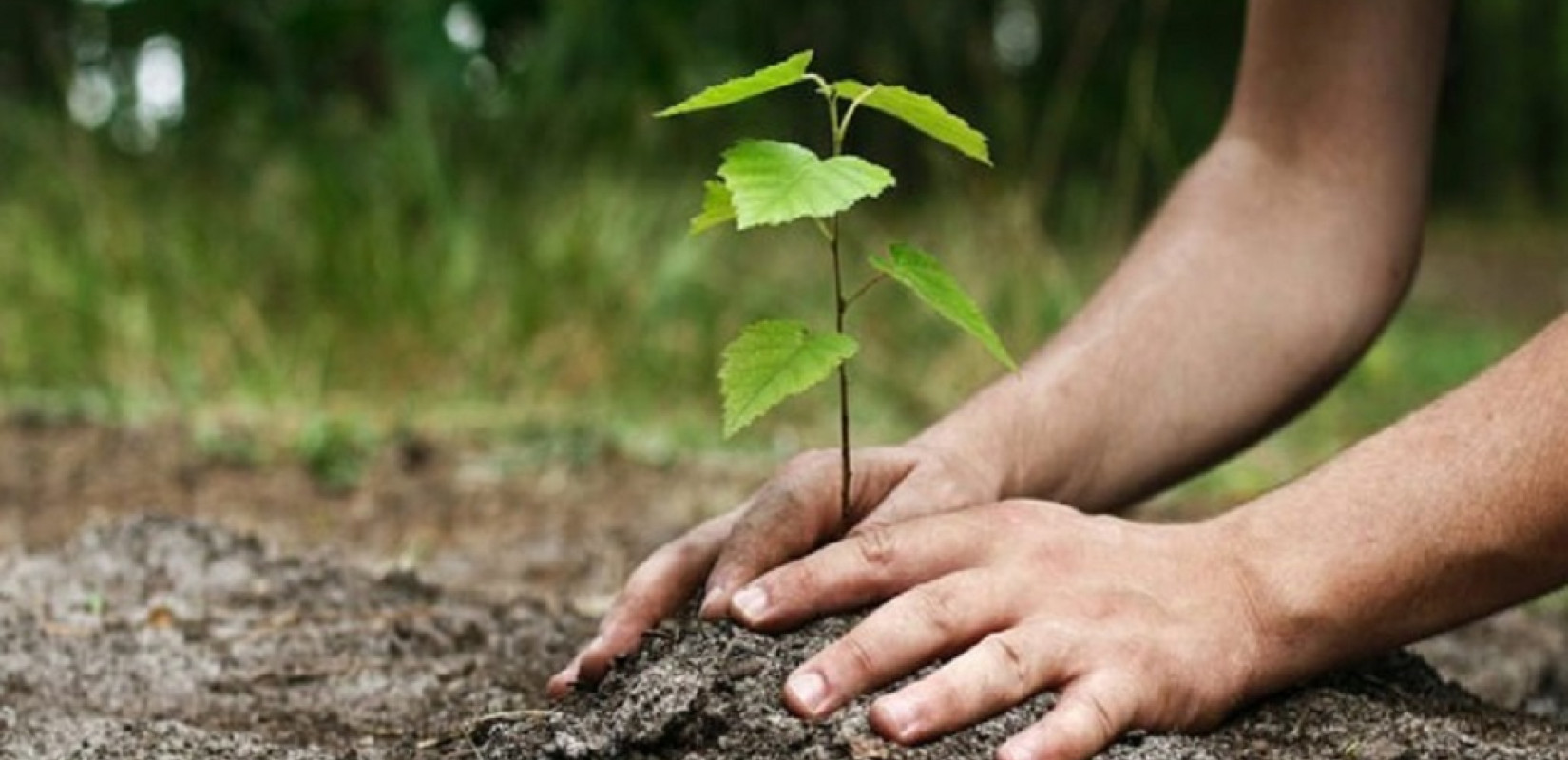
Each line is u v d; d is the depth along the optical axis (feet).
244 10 12.22
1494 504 4.36
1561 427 4.34
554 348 10.03
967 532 4.45
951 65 15.20
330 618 5.69
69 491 7.65
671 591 4.66
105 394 9.44
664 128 11.99
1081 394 4.85
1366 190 5.01
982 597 4.35
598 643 4.64
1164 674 4.32
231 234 10.77
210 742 4.88
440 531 7.28
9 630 5.53
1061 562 4.40
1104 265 12.30
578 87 12.30
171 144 11.95
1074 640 4.31
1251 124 5.10
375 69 12.69
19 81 13.61
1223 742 4.42
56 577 5.89
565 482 8.09
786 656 4.39
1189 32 20.59
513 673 5.37
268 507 7.55
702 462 8.60
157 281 10.38
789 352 4.27
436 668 5.40
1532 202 24.02
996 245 11.21
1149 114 12.38
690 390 10.15
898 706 4.23
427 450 8.47
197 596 5.83
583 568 6.80
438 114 11.75
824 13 14.89
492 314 10.16
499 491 7.89
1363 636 4.43
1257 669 4.40
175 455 8.23
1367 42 5.02
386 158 10.98
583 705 4.53
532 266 10.37
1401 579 4.39
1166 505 8.27
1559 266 19.83
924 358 10.60
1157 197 16.38
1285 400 4.96
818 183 4.08
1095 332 4.93
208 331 10.00
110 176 11.41
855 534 4.53
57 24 13.19
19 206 11.23
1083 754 4.23
